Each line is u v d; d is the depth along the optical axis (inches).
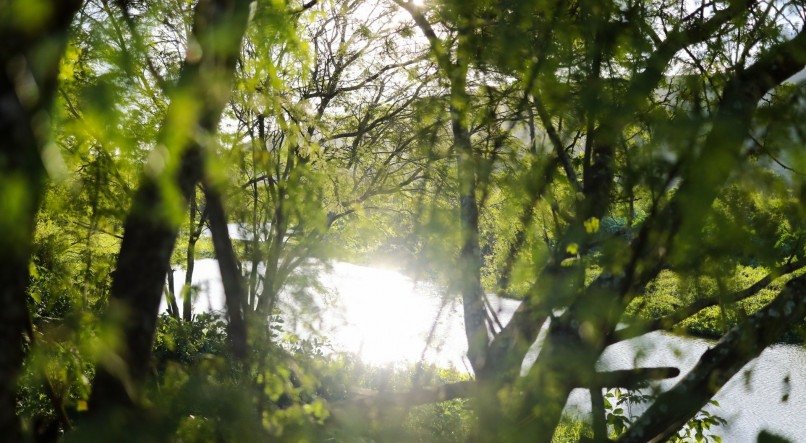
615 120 67.2
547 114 80.7
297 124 89.7
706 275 65.4
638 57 72.8
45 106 32.4
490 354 78.0
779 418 285.4
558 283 70.1
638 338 70.2
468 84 105.3
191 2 70.8
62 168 31.9
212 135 45.5
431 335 87.4
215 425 56.9
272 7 71.7
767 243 65.4
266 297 73.4
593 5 73.5
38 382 55.4
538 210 83.7
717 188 57.0
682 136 54.4
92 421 48.9
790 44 66.8
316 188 80.7
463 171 90.9
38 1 27.9
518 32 83.0
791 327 80.0
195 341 179.3
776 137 60.7
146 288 54.6
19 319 41.7
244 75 77.7
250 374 67.1
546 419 65.1
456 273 84.5
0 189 29.0
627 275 66.4
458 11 94.4
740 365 72.8
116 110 34.6
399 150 260.4
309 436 63.2
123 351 53.2
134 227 54.2
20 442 44.3
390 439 65.8
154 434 50.9
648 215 63.6
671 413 70.9
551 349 67.3
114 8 63.5
